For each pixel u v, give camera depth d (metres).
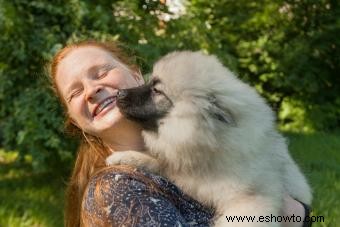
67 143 2.62
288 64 4.41
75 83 1.24
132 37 2.74
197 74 1.27
